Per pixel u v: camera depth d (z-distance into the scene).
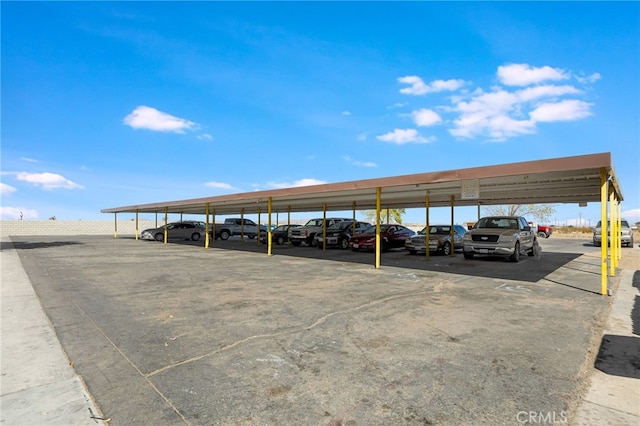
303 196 17.09
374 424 2.96
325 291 8.29
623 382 3.71
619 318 6.11
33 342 4.91
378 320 5.92
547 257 16.47
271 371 3.97
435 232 18.56
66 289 8.49
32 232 38.88
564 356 4.41
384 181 11.42
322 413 3.12
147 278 10.10
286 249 21.28
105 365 4.15
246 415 3.09
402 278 10.18
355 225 21.94
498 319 6.02
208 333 5.26
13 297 7.63
